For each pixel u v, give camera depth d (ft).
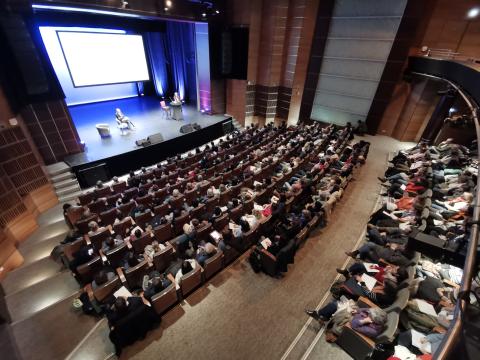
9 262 22.08
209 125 51.06
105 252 19.86
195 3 45.37
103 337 16.66
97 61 53.36
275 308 18.44
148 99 67.51
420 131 47.67
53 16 41.06
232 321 17.56
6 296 19.36
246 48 52.31
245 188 29.43
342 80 53.36
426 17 42.60
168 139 43.47
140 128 47.98
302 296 19.36
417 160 35.19
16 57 29.14
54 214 29.94
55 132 34.81
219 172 34.88
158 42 61.98
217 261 20.13
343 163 34.37
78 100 57.67
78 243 21.17
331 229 26.27
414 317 15.35
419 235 12.47
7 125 26.68
